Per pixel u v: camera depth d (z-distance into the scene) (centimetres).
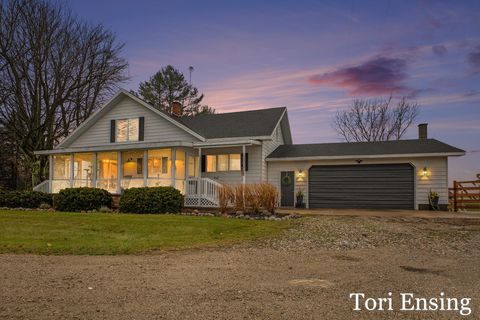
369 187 1817
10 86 2373
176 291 441
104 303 392
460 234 948
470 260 648
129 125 2092
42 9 2411
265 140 1858
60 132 2692
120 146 1817
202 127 2098
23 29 2378
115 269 565
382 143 1967
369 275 531
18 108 2400
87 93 2662
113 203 1728
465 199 1780
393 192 1775
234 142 1700
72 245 766
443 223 1158
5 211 1462
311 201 1902
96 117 2164
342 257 674
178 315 355
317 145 2086
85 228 989
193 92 4394
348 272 550
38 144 2469
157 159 1936
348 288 459
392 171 1786
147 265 597
